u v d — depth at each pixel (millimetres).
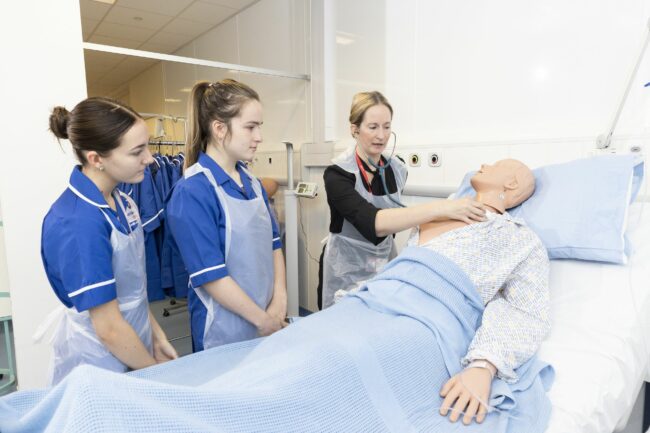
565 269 1232
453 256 1099
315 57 2613
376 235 1408
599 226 1206
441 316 968
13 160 1644
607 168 1274
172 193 1188
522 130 1649
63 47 1698
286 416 643
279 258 1493
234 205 1217
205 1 3000
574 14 1476
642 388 1318
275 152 3111
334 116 2605
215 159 1241
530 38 1604
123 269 1017
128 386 551
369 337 846
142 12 3180
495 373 880
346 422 699
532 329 957
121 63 4395
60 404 540
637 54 1243
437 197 1960
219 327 1253
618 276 1147
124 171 971
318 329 953
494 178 1311
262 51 3086
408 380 824
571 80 1501
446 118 1938
